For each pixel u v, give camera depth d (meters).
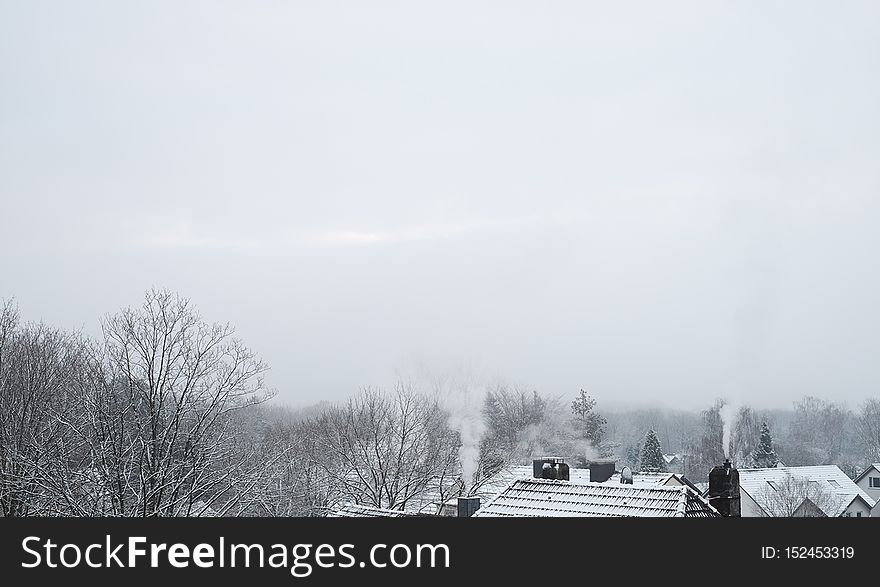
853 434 137.75
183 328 35.09
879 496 73.44
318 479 53.25
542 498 29.56
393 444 55.97
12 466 33.78
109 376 35.16
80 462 34.66
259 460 40.53
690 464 107.44
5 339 44.22
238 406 36.69
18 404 38.09
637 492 28.36
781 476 65.38
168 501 32.34
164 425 34.38
